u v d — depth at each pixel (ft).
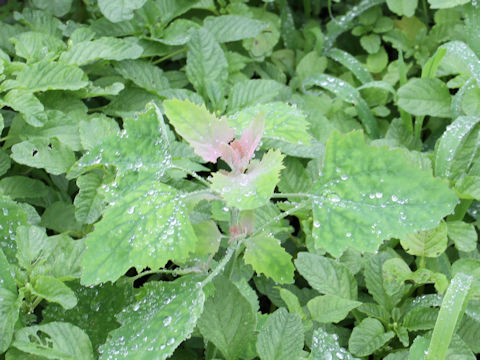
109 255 1.50
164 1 3.01
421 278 2.11
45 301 2.06
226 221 2.29
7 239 1.87
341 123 2.90
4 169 2.28
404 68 2.90
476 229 2.52
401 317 2.18
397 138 2.77
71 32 2.83
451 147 2.38
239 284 2.02
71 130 2.31
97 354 1.82
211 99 2.65
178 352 2.05
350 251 2.27
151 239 1.51
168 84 2.75
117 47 2.56
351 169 1.55
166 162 1.62
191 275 1.67
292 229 2.34
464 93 2.62
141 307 1.64
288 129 1.70
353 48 3.59
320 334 1.75
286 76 3.40
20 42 2.52
